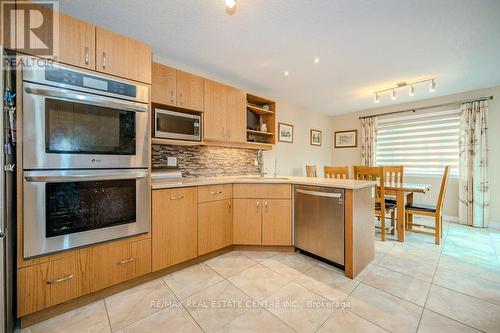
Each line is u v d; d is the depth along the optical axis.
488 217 3.58
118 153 1.71
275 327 1.38
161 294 1.74
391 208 3.16
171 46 2.36
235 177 3.19
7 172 1.22
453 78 3.20
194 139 2.55
